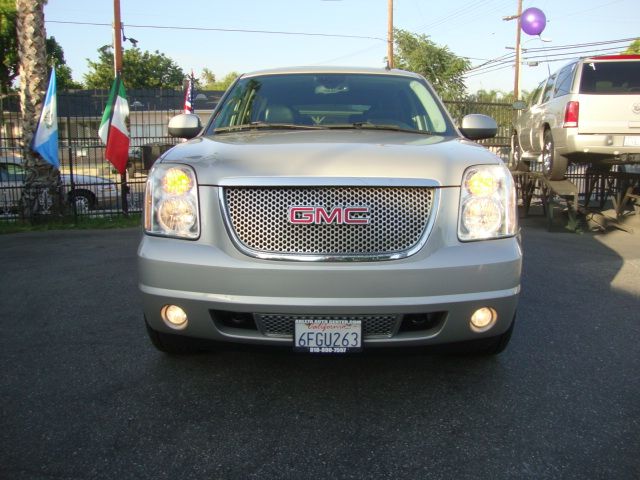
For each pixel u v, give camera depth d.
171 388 3.34
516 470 2.54
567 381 3.45
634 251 7.68
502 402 3.18
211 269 2.84
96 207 12.07
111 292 5.45
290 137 3.52
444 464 2.58
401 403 3.17
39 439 2.78
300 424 2.94
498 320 2.97
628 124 8.41
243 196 2.89
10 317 4.70
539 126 10.15
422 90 4.55
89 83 51.31
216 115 4.38
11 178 11.71
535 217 11.43
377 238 2.86
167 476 2.49
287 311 2.81
